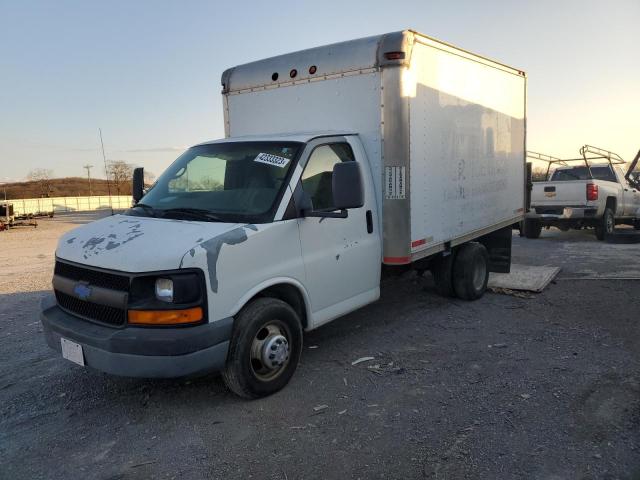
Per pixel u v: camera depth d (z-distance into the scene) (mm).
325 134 4973
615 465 3229
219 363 3846
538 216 13516
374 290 5422
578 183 12922
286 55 5941
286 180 4488
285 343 4328
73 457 3529
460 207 6559
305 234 4535
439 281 7133
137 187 5734
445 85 6027
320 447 3535
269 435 3713
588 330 5844
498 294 7586
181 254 3652
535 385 4406
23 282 9906
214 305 3779
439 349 5355
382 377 4668
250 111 6305
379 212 5375
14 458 3541
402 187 5223
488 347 5379
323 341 5672
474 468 3234
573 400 4113
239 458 3439
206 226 4082
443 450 3445
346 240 4984
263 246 4133
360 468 3281
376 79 5199
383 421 3859
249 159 4801
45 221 33125
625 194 14523
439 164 5973
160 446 3623
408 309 6863
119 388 4605
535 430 3666
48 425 3992
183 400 4309
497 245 8273
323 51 5582
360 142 5336
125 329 3691
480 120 7020
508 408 4008
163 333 3607
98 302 3861
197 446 3604
